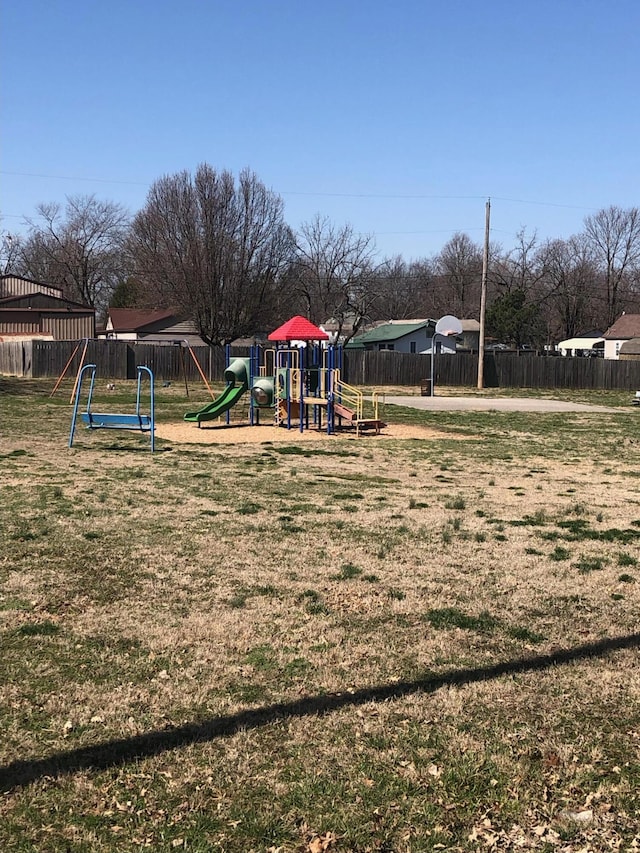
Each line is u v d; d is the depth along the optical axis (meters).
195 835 2.91
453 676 4.31
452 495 10.25
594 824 3.00
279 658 4.53
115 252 77.38
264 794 3.17
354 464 13.29
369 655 4.60
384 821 3.01
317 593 5.75
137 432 17.50
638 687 4.18
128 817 3.01
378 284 75.12
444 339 63.25
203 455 13.94
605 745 3.58
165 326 57.44
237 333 51.34
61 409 22.83
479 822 3.02
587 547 7.39
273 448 15.31
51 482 10.31
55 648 4.61
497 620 5.25
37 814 3.02
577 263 75.56
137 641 4.75
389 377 42.28
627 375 42.91
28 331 46.78
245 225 50.06
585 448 16.52
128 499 9.21
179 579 6.02
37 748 3.50
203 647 4.68
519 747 3.55
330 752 3.48
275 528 7.88
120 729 3.68
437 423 21.67
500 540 7.62
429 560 6.78
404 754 3.48
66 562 6.40
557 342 78.25
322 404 18.42
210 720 3.78
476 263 82.69
